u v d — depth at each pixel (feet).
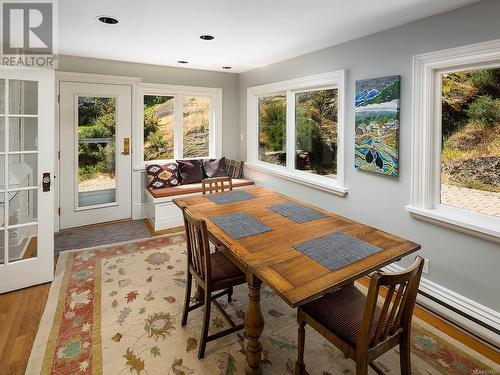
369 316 4.14
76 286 8.63
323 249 5.50
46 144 8.63
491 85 6.67
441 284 7.55
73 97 12.93
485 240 6.64
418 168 7.77
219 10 7.37
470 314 6.93
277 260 5.10
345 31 8.66
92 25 8.45
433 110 7.52
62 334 6.66
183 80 15.15
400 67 8.05
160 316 7.34
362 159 9.20
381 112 8.50
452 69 7.15
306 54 11.48
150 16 7.75
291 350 6.29
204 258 5.96
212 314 7.45
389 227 8.70
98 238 12.30
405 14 7.28
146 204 14.97
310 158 12.33
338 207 10.50
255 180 15.53
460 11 6.72
